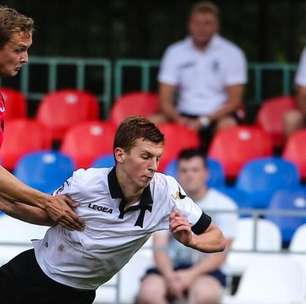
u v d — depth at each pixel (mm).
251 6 43594
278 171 34719
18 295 20453
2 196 19375
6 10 19281
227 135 36750
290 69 41000
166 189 19875
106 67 41438
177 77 38062
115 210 19703
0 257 28562
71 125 39656
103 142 37094
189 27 39562
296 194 32625
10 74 19375
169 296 28062
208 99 37906
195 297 27844
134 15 43719
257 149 36625
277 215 29562
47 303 20500
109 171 19719
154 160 19234
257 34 43594
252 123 40812
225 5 43594
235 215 28984
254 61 43594
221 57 37875
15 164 37031
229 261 29172
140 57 43688
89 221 19797
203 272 28109
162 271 28141
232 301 28297
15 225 29641
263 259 29062
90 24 43688
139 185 19344
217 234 19953
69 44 43656
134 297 28641
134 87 41500
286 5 43438
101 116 41594
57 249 20203
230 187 34344
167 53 38156
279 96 41031
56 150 39469
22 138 37281
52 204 19469
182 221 19125
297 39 43375
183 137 36531
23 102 39938
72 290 20453
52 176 35094
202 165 29406
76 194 19672
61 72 41656
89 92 41938
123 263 20406
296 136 36281
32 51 43531
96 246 19891
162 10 43531
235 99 37844
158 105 39281
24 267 20484
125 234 19875
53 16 43625
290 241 32031
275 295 28641
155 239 28406
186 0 43344
